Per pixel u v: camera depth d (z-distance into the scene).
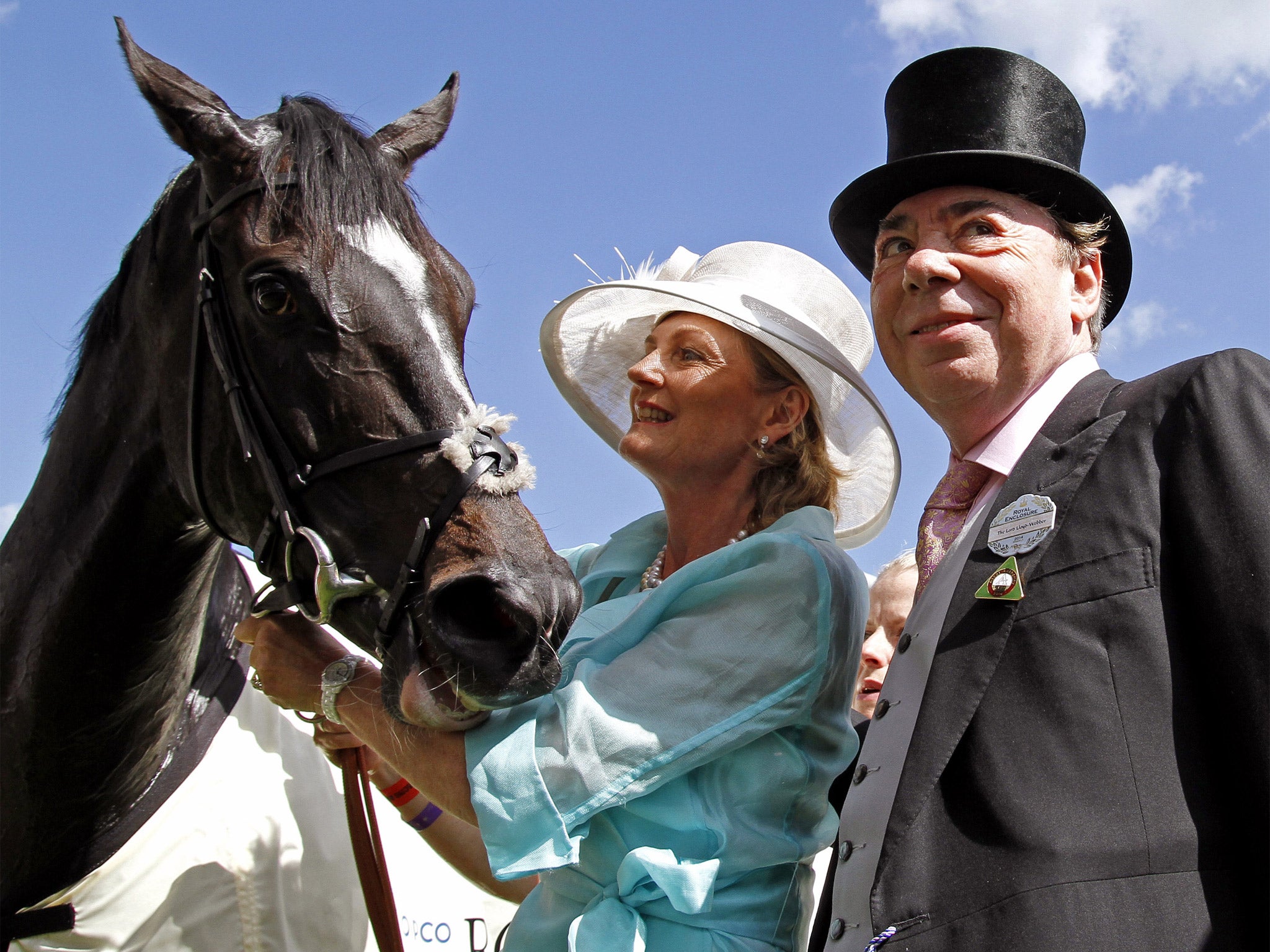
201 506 1.74
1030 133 1.69
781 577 1.65
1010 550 1.38
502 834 1.50
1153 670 1.24
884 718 1.55
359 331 1.58
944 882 1.26
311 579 1.61
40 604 1.84
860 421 2.13
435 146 2.06
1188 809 1.19
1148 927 1.14
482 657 1.43
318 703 1.76
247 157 1.70
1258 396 1.28
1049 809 1.22
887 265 1.70
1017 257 1.60
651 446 1.91
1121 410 1.41
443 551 1.50
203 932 1.90
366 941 2.11
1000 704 1.31
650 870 1.50
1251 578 1.18
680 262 2.20
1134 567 1.28
